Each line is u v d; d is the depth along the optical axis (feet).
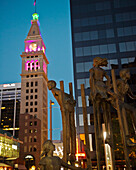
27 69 333.42
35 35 364.79
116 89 21.52
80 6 183.01
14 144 242.37
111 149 21.29
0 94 501.56
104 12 178.29
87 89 157.58
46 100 345.31
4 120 470.39
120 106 21.08
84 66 164.96
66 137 22.20
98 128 21.34
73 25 178.19
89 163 20.18
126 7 177.06
